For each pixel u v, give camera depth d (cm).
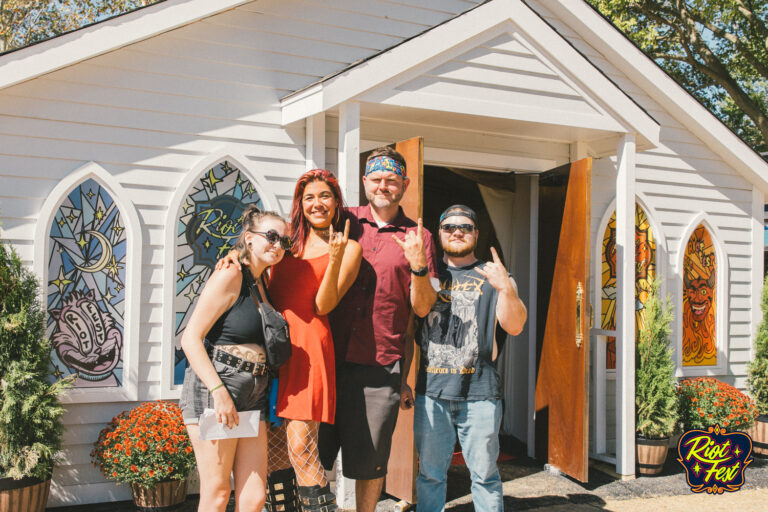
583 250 554
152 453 438
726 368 753
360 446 348
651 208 712
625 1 1507
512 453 650
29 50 453
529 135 622
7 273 427
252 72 540
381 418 348
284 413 321
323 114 548
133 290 493
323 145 548
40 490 428
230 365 305
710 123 723
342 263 332
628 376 579
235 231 531
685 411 643
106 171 488
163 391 500
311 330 327
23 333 428
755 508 523
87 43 470
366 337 351
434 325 396
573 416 557
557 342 585
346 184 486
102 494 482
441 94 511
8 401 411
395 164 372
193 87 519
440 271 411
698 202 741
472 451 393
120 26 480
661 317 607
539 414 609
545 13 672
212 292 304
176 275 511
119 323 494
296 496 347
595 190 684
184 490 459
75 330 481
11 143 464
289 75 554
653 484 571
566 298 574
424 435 392
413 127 602
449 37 508
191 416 306
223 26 530
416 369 481
